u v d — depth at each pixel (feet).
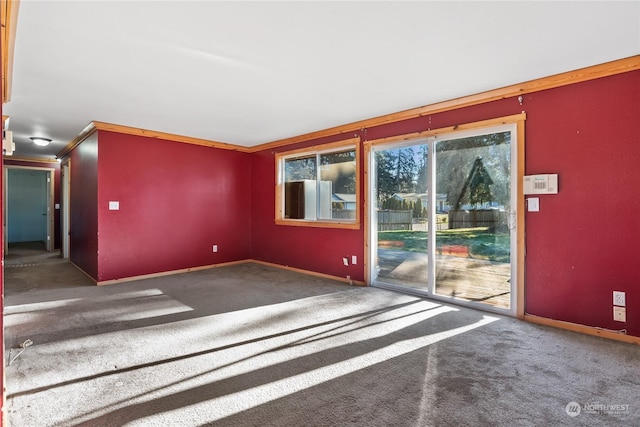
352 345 8.93
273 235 20.17
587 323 9.75
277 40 8.06
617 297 9.29
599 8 6.82
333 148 16.80
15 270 18.92
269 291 14.35
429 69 9.77
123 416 5.99
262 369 7.66
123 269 16.38
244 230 21.58
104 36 7.79
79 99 12.17
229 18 7.11
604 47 8.48
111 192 16.02
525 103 10.91
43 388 6.84
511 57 9.01
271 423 5.81
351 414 6.05
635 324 9.04
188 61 9.13
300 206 18.83
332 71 9.87
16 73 9.80
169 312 11.54
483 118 11.84
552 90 10.37
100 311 11.63
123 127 16.20
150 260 17.30
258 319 10.89
